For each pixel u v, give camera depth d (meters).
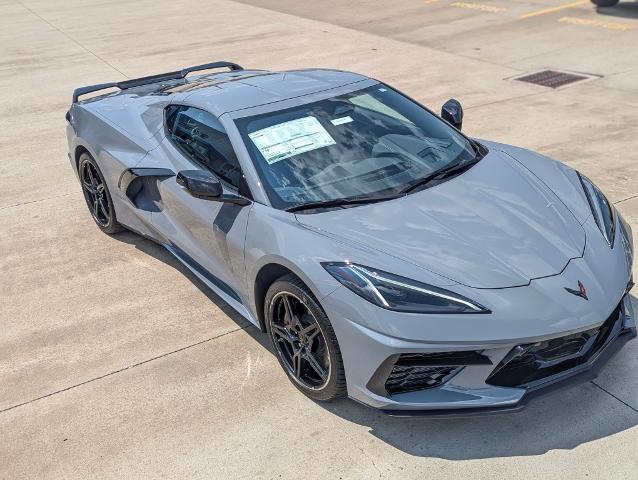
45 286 4.75
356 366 2.98
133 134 4.80
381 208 3.38
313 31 13.25
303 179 3.59
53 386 3.70
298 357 3.38
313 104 4.02
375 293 2.91
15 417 3.48
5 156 7.43
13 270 5.00
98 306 4.45
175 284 4.66
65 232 5.57
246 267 3.55
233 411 3.39
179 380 3.66
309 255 3.13
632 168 5.93
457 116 4.45
